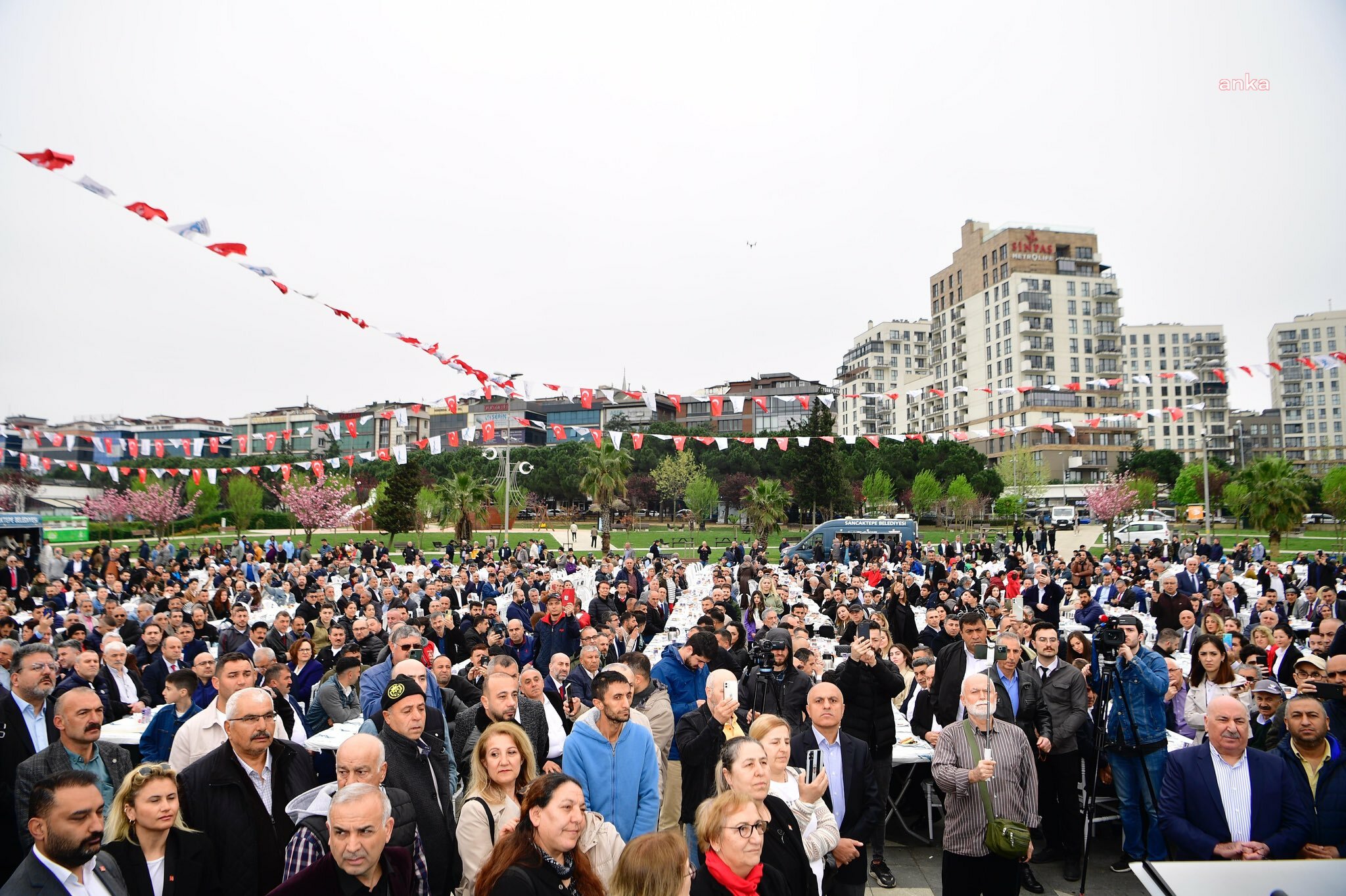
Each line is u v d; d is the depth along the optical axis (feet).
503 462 235.20
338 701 23.89
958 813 16.57
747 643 31.04
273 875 13.96
